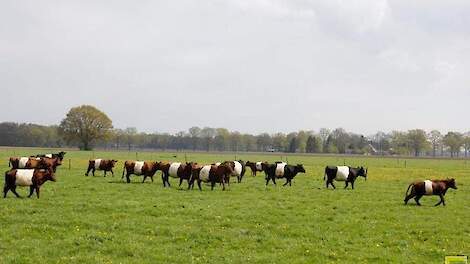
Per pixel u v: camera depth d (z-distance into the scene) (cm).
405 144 19125
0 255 1561
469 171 6438
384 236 1962
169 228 1969
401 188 3828
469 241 1906
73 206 2430
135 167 3841
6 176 2694
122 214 2234
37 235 1823
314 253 1683
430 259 1658
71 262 1512
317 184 4062
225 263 1541
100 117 14188
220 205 2591
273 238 1867
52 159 4275
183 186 3622
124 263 1512
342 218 2308
